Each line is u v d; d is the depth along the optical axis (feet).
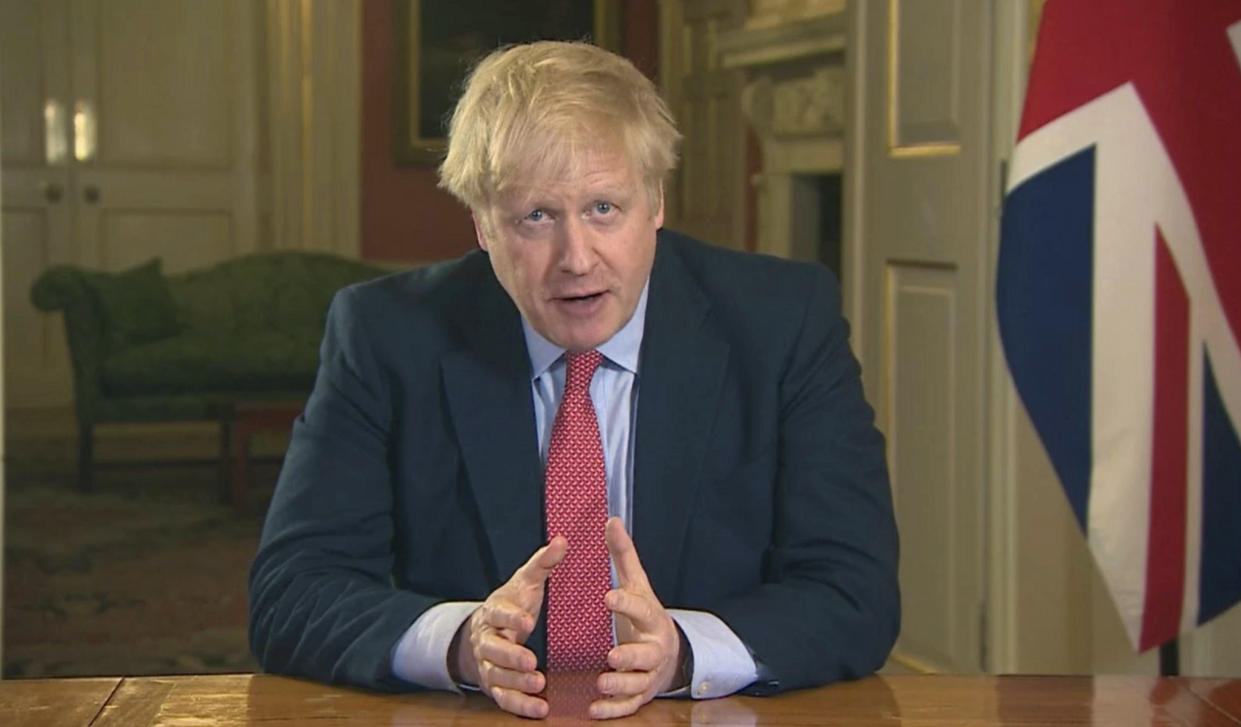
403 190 27.43
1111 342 6.96
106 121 26.35
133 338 20.79
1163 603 6.92
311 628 4.57
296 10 26.78
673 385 5.03
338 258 23.66
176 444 23.56
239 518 18.70
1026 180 7.09
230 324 22.52
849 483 5.01
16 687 4.36
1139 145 6.88
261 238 27.20
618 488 5.02
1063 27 7.03
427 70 27.20
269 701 4.24
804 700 4.28
